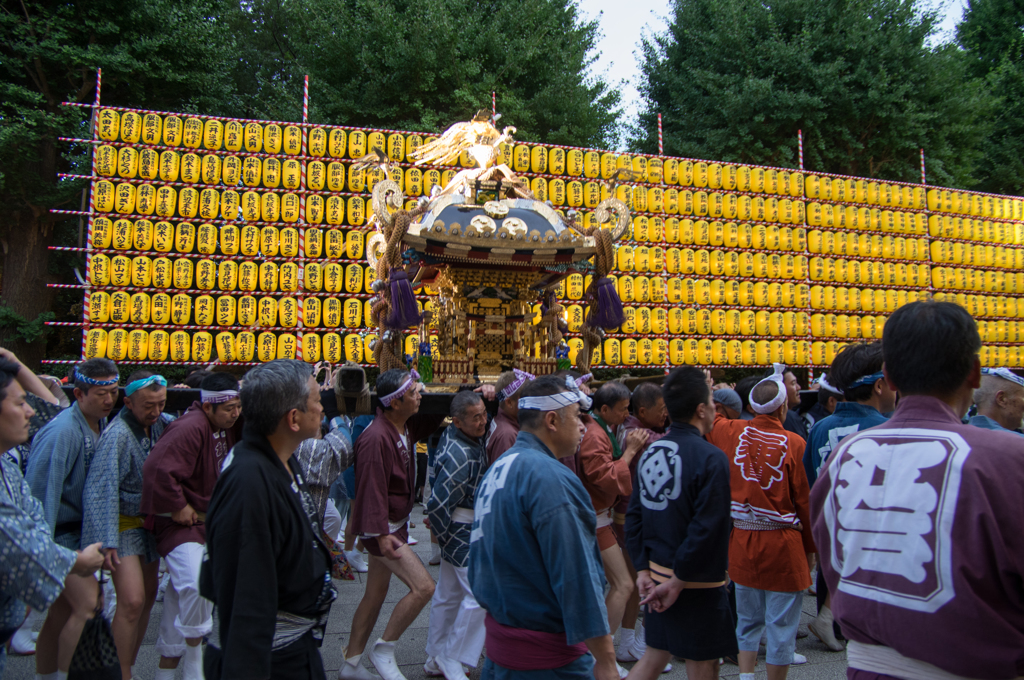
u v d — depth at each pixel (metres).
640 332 13.11
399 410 4.24
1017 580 1.75
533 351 7.23
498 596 2.45
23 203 13.12
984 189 21.23
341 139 11.76
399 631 4.09
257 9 21.19
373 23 15.91
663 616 3.33
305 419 2.58
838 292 14.80
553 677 2.37
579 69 18.11
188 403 5.82
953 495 1.82
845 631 2.04
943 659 1.75
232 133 11.34
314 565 2.58
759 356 13.98
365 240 11.67
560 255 6.57
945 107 18.03
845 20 17.86
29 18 12.67
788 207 14.43
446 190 7.02
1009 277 16.33
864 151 18.44
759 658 5.11
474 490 4.33
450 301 7.13
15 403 2.57
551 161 12.88
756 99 17.39
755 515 4.07
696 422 3.52
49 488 3.84
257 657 2.23
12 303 13.25
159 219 11.16
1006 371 3.75
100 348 10.48
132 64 13.21
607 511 4.46
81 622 3.69
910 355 2.05
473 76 16.39
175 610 4.10
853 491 2.05
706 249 13.84
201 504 4.03
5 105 12.99
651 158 13.61
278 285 11.31
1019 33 21.66
